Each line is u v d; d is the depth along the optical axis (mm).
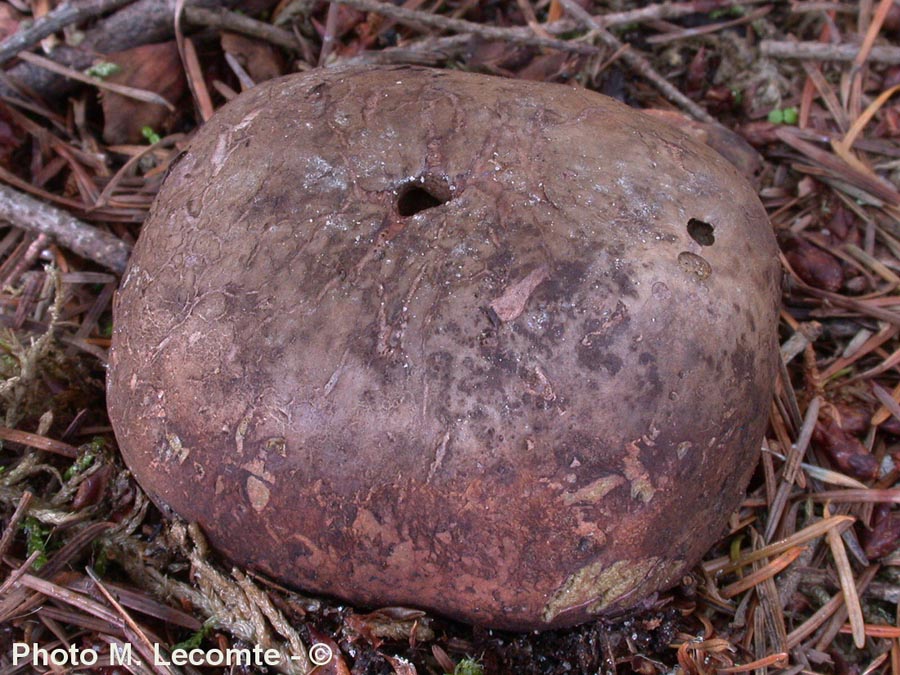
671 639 120
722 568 130
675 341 101
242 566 115
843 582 129
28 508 122
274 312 103
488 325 100
